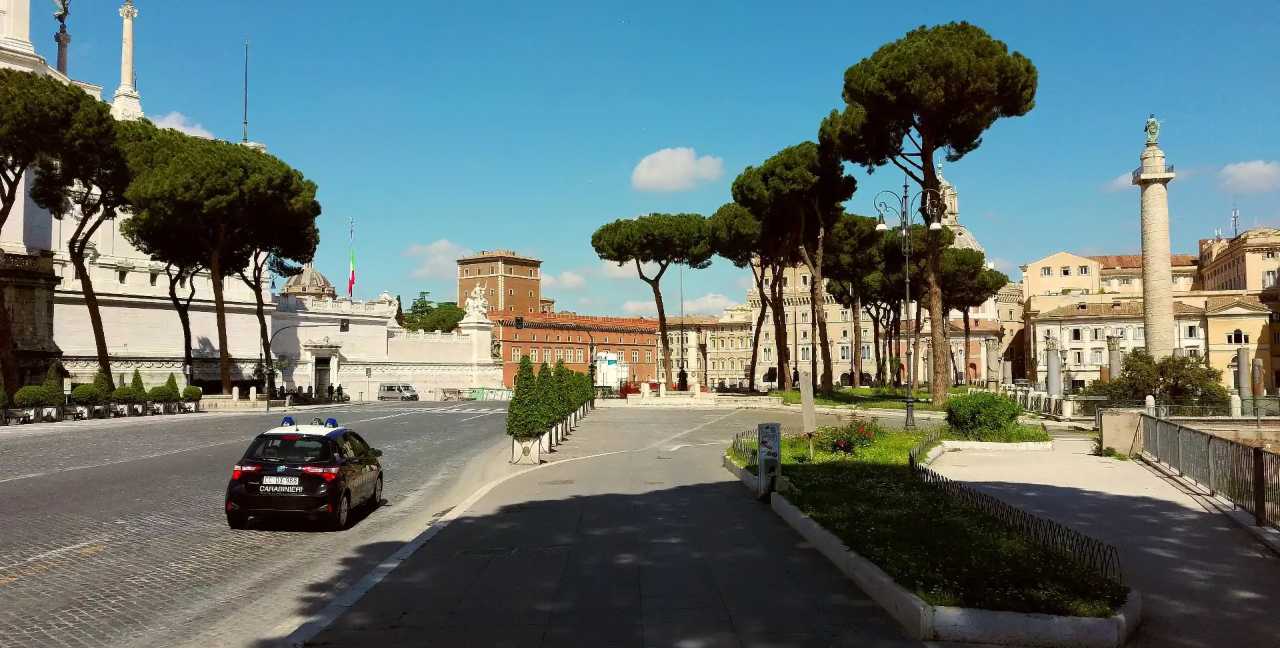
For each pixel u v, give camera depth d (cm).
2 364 3831
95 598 869
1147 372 3638
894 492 1330
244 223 4922
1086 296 9812
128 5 6725
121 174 4372
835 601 791
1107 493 1524
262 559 1077
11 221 5306
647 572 925
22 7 5459
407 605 800
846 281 7550
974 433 2472
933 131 3841
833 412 4453
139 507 1466
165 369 6291
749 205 5272
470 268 14850
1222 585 859
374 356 8375
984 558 830
